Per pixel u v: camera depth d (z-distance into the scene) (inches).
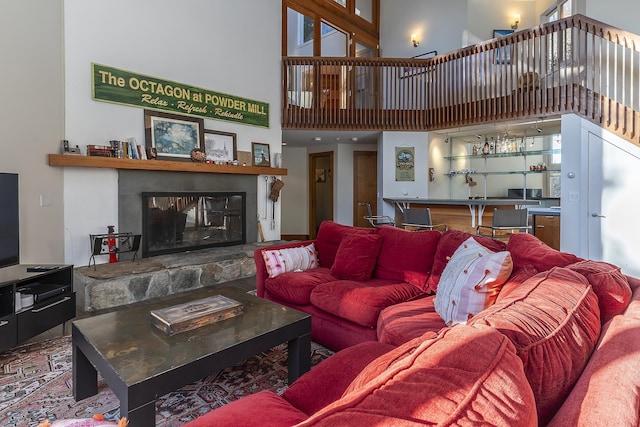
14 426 63.9
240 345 62.9
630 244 159.2
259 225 212.5
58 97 135.1
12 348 94.9
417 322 69.7
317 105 237.9
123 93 155.3
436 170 257.6
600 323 36.5
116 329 68.4
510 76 203.6
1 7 115.3
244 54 205.6
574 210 173.8
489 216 201.6
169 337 64.7
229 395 74.2
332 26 285.6
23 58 121.9
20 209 121.3
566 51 180.1
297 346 74.4
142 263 148.9
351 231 115.9
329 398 45.7
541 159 251.1
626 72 168.1
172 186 170.2
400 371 21.5
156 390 51.7
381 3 322.7
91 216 145.3
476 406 18.1
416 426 17.1
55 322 102.1
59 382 79.1
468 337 23.6
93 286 125.8
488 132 247.6
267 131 220.1
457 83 228.1
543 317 30.3
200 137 183.3
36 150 126.6
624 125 159.2
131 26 157.5
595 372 25.5
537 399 23.9
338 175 305.9
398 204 239.5
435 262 93.2
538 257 64.4
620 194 161.0
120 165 147.3
